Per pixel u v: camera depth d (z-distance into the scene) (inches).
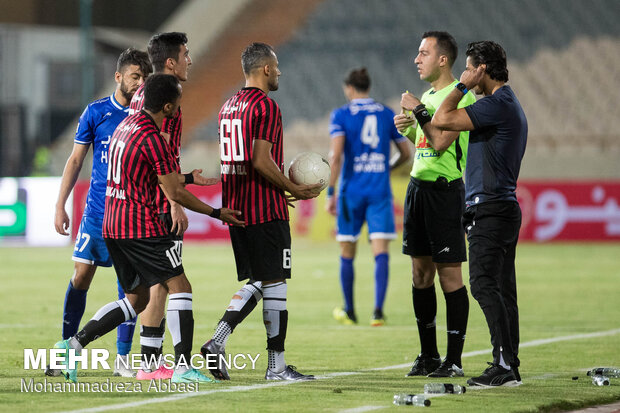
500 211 778.2
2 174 5064.0
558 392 745.0
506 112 773.9
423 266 863.1
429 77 869.8
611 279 1966.0
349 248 1325.0
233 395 718.5
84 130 879.7
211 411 647.8
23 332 1173.7
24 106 5162.4
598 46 4416.8
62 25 4987.7
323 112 4483.3
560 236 2992.1
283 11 5009.8
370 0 4840.1
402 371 884.6
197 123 4534.9
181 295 775.7
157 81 755.4
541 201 3004.4
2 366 885.8
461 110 773.9
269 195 792.9
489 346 1080.8
